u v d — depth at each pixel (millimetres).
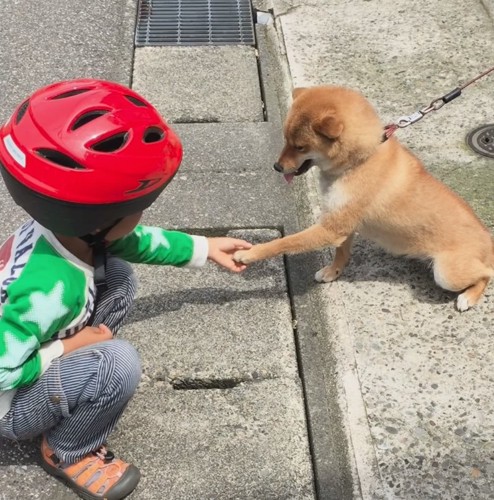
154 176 1331
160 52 2779
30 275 1331
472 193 2137
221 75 2668
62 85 1371
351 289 1905
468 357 1738
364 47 2713
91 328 1453
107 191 1291
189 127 2436
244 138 2393
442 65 2619
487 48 2691
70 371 1402
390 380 1693
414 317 1829
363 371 1712
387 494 1503
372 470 1538
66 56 2719
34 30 2867
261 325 1838
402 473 1533
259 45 2824
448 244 1833
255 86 2619
